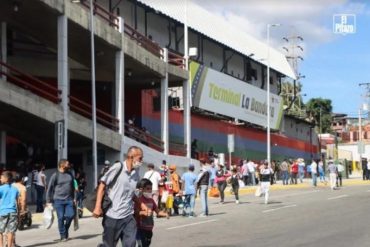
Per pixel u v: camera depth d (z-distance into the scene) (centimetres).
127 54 2944
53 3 2364
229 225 1717
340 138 10856
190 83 3884
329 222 1706
